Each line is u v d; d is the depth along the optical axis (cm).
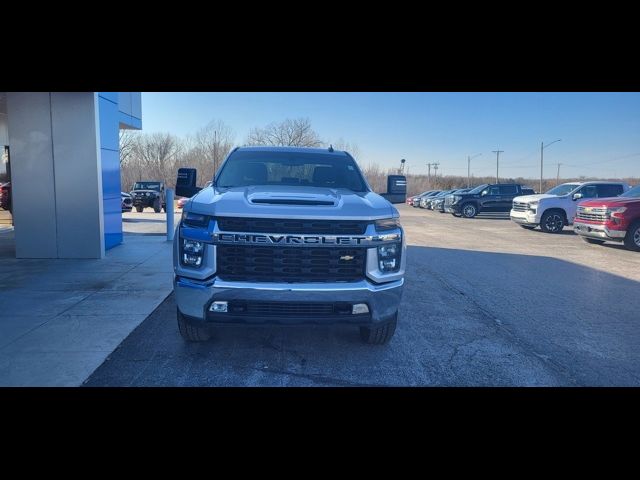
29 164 916
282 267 393
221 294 387
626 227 1188
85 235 934
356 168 577
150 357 434
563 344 494
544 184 7756
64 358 429
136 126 1432
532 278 835
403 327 540
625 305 655
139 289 687
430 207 3531
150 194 2598
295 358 439
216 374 402
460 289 741
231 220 393
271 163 556
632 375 418
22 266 859
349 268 401
